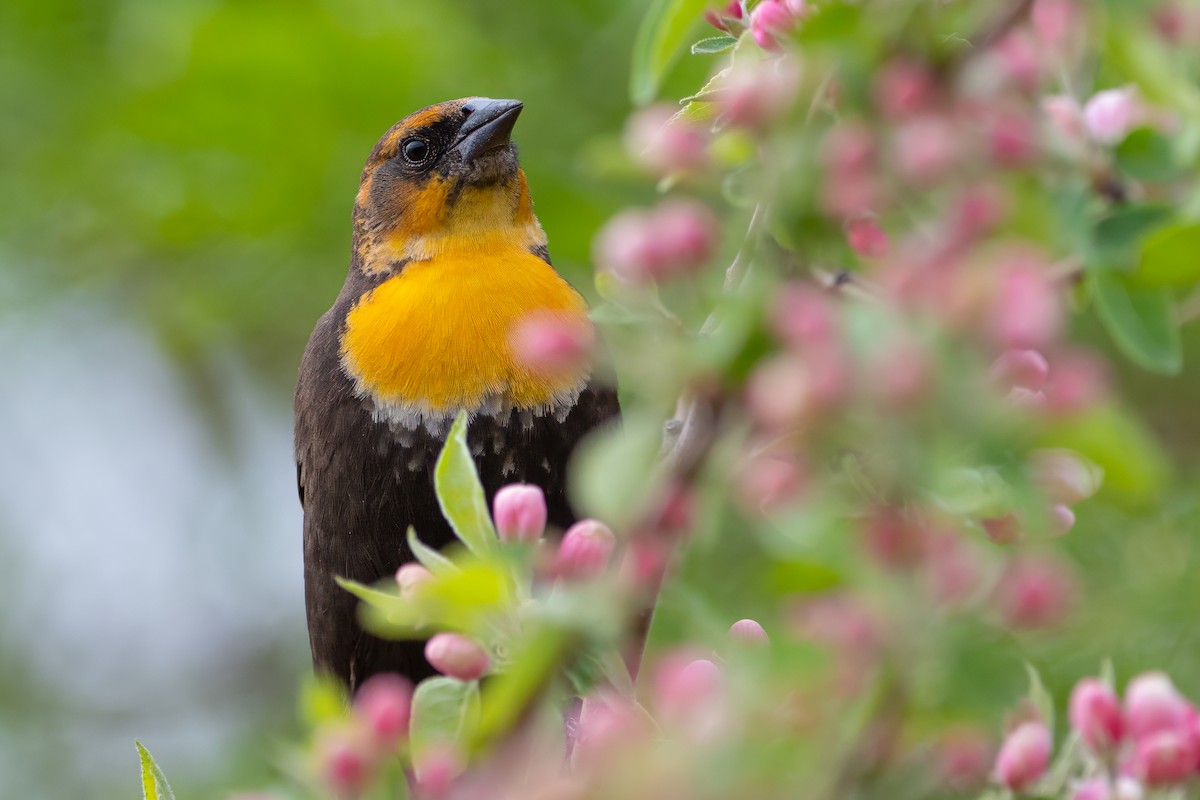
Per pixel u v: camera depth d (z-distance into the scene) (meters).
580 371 4.12
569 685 3.65
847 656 3.11
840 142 3.39
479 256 4.14
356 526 4.12
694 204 3.72
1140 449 3.94
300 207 4.30
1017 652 3.62
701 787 3.11
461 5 4.30
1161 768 3.63
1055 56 3.69
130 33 4.30
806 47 3.46
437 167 4.14
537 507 3.91
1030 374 3.32
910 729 3.17
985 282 3.00
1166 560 4.17
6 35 4.31
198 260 4.34
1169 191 3.95
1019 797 3.64
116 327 4.38
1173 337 3.95
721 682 3.24
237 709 4.36
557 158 4.27
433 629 3.96
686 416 3.60
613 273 3.82
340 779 3.67
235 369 4.40
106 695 4.35
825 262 3.57
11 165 4.32
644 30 3.96
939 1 3.49
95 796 4.32
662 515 3.41
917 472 3.09
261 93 4.28
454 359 4.12
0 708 4.34
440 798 3.65
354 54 4.27
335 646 4.14
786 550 3.47
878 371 3.01
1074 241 3.94
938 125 3.35
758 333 3.32
